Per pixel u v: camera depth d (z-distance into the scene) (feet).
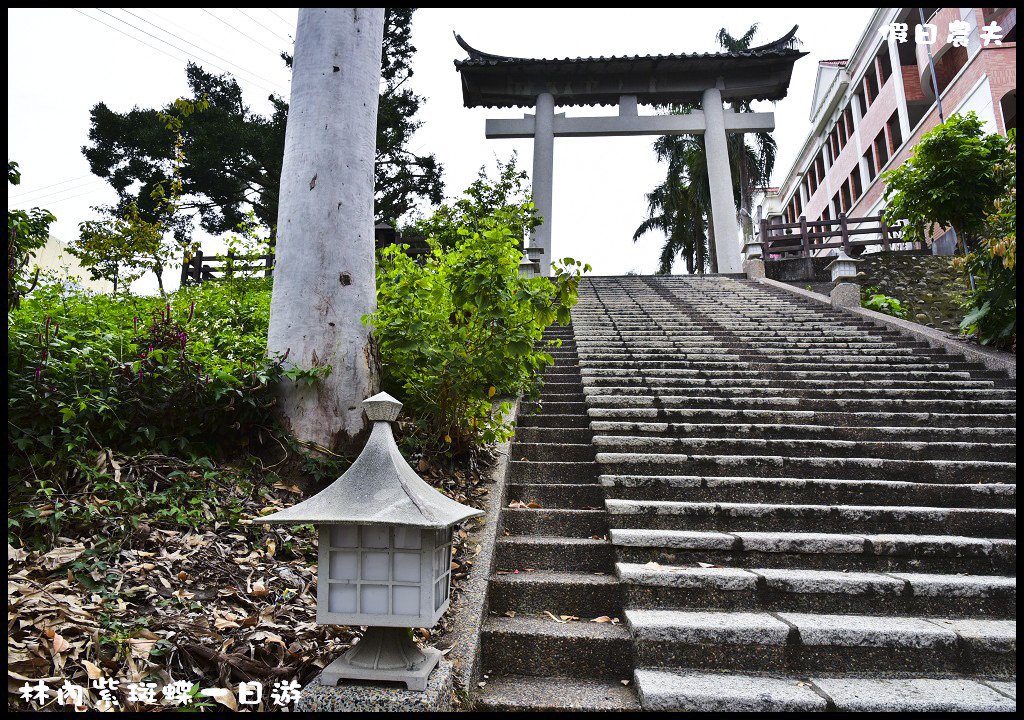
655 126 59.47
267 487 12.19
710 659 9.27
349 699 6.56
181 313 18.69
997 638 9.27
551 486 14.21
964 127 29.68
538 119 59.06
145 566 8.90
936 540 11.66
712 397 20.94
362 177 14.52
